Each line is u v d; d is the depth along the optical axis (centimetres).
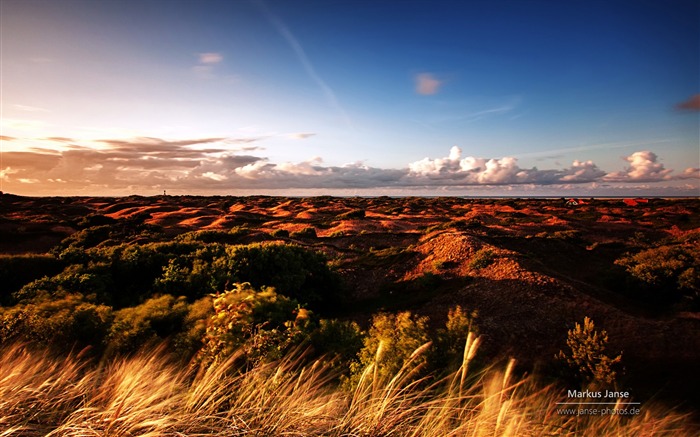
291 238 4341
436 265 2509
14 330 935
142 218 6894
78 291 1675
